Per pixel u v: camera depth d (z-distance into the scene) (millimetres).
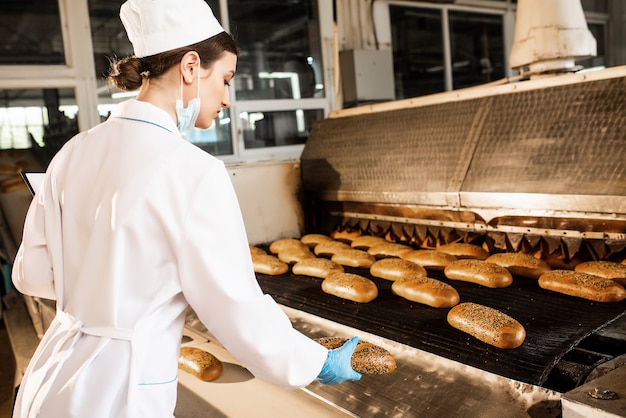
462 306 1625
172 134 1037
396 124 2635
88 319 1005
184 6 1026
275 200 3006
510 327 1425
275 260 2459
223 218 965
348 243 2832
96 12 4398
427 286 1815
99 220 988
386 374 1344
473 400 1165
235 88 5023
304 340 1059
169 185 956
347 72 5449
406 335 1573
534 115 2049
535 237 2066
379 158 2631
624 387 968
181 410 1596
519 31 2627
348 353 1143
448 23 6223
